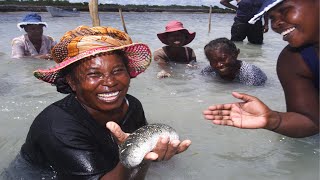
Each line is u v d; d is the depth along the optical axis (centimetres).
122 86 66
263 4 73
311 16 68
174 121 107
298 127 76
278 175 77
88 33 69
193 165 81
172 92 137
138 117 82
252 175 77
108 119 72
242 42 279
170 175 77
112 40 67
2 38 271
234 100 128
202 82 152
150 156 53
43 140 68
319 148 90
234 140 94
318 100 79
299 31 70
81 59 65
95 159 65
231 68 149
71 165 64
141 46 71
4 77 155
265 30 268
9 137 95
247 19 269
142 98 129
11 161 82
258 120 73
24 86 142
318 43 73
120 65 66
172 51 187
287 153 87
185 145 56
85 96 66
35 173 74
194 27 411
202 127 103
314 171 79
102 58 64
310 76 80
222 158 84
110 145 72
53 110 71
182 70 174
